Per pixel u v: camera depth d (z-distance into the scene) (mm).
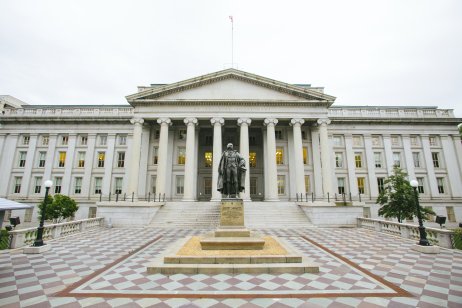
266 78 32250
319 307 5859
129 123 38812
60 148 38781
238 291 6770
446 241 12773
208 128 37562
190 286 7125
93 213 36281
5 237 12953
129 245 13570
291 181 34562
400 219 24656
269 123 31625
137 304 6031
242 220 11172
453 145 38719
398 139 39219
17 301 6180
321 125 31688
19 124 39281
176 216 24453
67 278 7906
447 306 5891
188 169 30438
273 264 8500
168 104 32062
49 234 15359
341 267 9055
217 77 32719
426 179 37719
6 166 38062
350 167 37750
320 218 23094
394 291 6793
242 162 12492
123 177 37250
